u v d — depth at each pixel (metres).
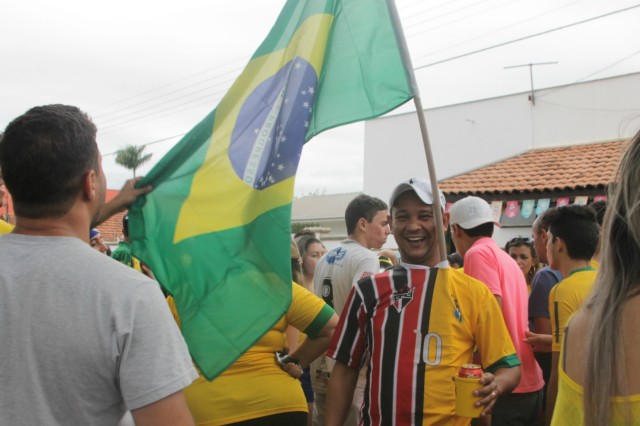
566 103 14.35
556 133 14.42
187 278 2.63
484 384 2.29
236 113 2.86
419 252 2.64
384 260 5.75
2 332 1.64
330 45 2.95
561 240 3.45
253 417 2.85
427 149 2.65
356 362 2.69
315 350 3.17
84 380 1.62
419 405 2.40
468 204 3.92
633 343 1.33
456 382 2.30
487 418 2.65
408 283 2.57
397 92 2.76
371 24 2.89
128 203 2.67
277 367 3.03
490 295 2.56
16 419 1.59
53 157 1.72
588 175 11.52
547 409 3.20
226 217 2.71
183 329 2.56
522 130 14.84
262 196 2.70
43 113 1.79
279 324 3.07
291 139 2.76
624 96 13.69
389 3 2.87
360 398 3.94
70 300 1.65
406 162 16.33
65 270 1.68
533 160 13.48
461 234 3.99
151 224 2.68
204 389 2.86
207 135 2.79
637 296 1.34
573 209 3.47
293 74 2.89
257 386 2.89
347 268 4.18
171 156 2.71
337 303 4.23
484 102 15.38
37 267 1.69
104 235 20.53
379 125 16.80
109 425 1.65
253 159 2.80
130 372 1.62
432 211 2.66
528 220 11.40
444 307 2.50
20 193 1.74
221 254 2.65
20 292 1.66
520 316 3.77
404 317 2.51
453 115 15.78
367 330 2.61
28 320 1.63
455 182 13.05
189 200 2.72
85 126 1.83
